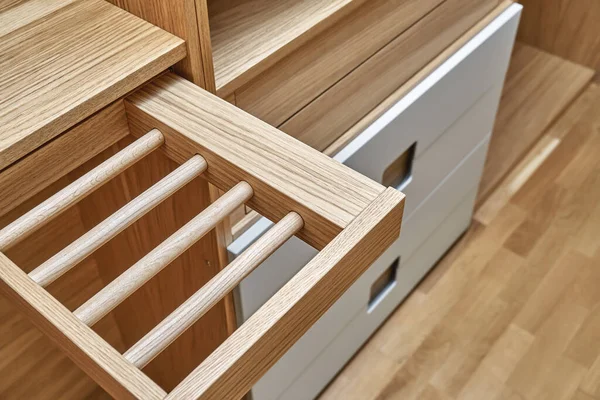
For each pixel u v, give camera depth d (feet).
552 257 4.82
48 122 1.58
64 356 3.30
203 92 1.81
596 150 5.55
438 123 3.43
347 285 1.53
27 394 3.30
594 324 4.45
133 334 3.40
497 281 4.68
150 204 1.60
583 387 4.16
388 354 4.32
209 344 3.01
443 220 4.39
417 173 3.60
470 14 3.26
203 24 1.78
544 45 6.16
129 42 1.78
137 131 1.84
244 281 2.54
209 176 1.76
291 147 1.66
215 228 2.28
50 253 2.81
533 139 5.48
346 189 1.57
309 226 1.59
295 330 1.42
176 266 2.65
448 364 4.27
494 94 3.93
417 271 4.49
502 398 4.11
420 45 2.98
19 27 1.84
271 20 2.18
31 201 2.49
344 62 2.51
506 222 5.04
